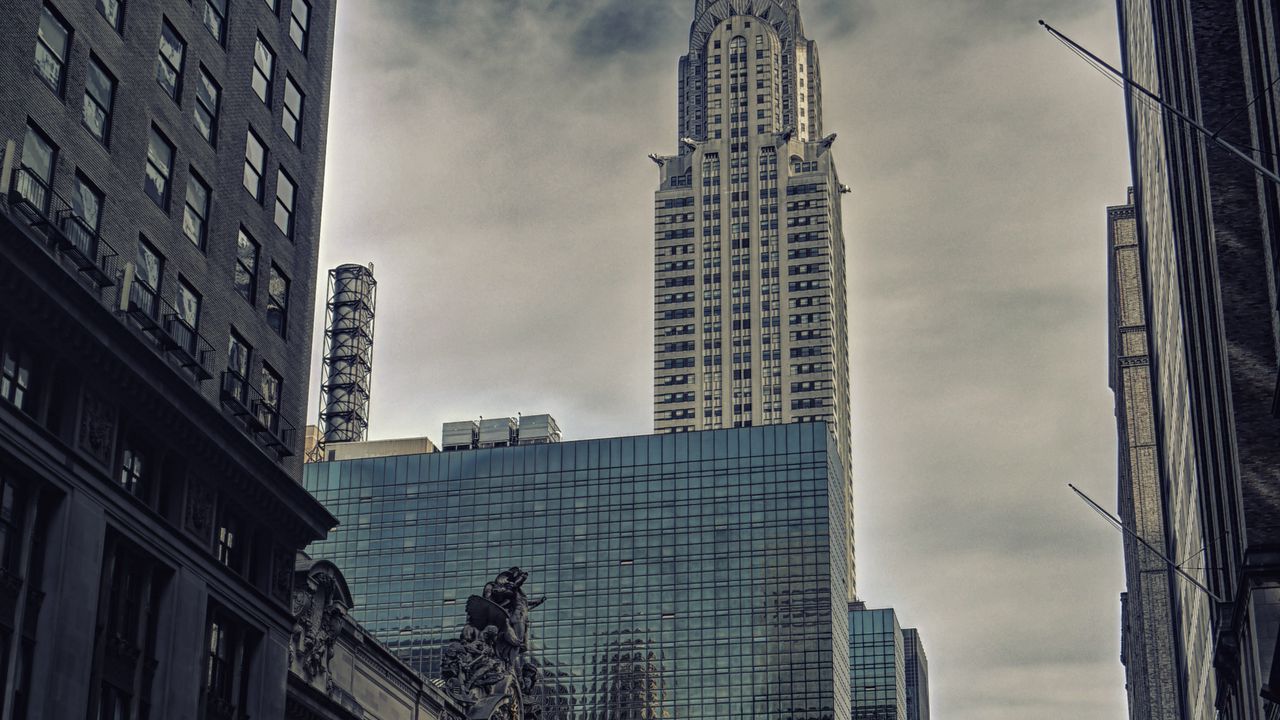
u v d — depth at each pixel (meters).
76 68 57.84
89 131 58.59
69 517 55.72
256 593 68.94
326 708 77.69
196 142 66.31
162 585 62.09
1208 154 80.38
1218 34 82.38
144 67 62.47
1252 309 78.25
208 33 67.94
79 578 55.88
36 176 54.56
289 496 71.50
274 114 73.50
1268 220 67.56
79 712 55.22
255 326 70.38
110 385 58.94
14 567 53.38
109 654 58.22
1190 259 95.69
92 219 58.50
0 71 53.16
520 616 107.56
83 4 58.56
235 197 69.38
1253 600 73.44
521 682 106.75
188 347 64.50
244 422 68.69
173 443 63.22
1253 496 75.44
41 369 55.88
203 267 66.12
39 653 53.72
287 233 74.56
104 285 58.06
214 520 66.31
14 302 53.69
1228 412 80.94
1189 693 143.88
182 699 62.00
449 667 102.50
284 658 71.06
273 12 74.50
